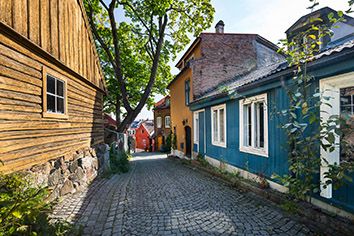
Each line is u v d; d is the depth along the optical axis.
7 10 3.69
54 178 4.89
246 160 6.54
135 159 18.89
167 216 4.13
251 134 6.31
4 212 2.05
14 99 3.88
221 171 7.64
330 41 7.20
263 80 5.05
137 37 17.64
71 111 6.32
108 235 3.39
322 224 3.41
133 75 20.95
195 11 15.43
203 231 3.48
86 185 6.53
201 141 11.04
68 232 3.20
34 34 4.48
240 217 3.97
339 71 3.42
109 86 21.20
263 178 5.53
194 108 11.55
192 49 14.42
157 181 7.54
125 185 6.87
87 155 7.23
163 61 18.81
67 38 6.08
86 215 4.12
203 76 12.41
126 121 14.60
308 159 3.58
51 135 5.10
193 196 5.41
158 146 32.59
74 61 6.55
